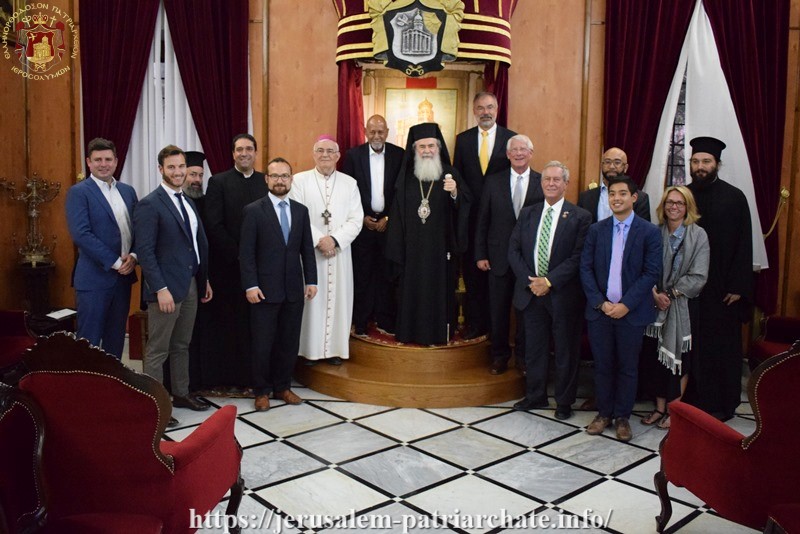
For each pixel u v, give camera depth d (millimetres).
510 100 5797
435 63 4652
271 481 3520
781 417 2416
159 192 4164
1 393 1995
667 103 5590
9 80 5816
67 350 2074
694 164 4688
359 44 4832
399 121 5723
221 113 5730
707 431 2693
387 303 5391
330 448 3971
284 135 5863
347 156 5242
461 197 4898
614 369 4316
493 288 4844
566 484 3549
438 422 4430
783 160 5676
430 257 4953
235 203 4730
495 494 3416
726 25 5457
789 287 5789
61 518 2174
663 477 3025
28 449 2143
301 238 4637
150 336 4266
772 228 5547
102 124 5801
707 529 3107
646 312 4129
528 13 5719
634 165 5609
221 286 4773
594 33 5715
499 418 4523
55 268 6113
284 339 4668
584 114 5754
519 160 4730
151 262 4074
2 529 1930
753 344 4996
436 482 3543
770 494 2488
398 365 4965
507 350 4984
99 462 2186
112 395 2127
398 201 4980
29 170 6027
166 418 2217
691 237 4285
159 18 5789
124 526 2105
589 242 4246
